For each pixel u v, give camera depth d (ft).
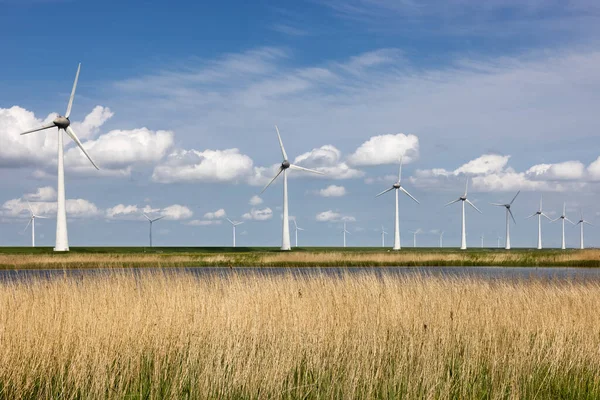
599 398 29.66
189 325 36.63
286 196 348.38
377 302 45.19
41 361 30.86
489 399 28.76
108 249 392.88
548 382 31.04
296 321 38.32
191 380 29.27
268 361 31.09
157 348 33.24
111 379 28.12
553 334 39.29
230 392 28.04
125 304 42.16
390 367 31.12
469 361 32.12
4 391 27.86
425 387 28.94
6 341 32.17
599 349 35.78
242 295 45.93
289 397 27.68
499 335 38.52
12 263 161.27
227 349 31.91
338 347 33.71
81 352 31.37
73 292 45.52
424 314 42.37
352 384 28.48
